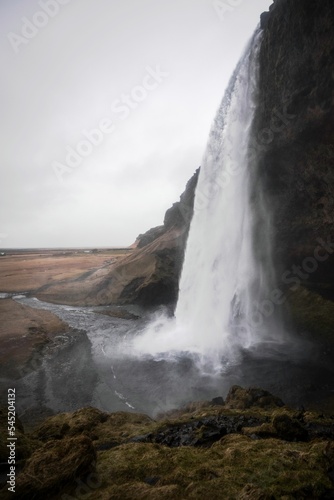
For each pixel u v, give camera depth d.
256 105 21.33
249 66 21.75
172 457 6.56
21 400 14.99
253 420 9.39
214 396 15.19
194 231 30.83
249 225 25.53
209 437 8.18
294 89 17.38
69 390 16.03
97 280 48.00
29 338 24.66
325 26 14.52
